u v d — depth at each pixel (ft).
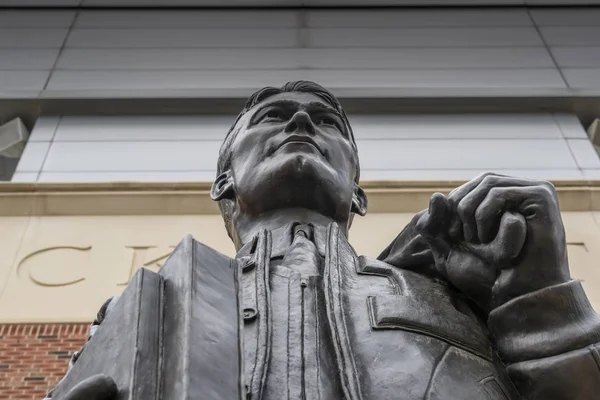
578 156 42.42
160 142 43.29
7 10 58.95
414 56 53.93
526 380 7.79
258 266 9.36
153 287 6.85
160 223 33.94
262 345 7.85
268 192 12.16
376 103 47.24
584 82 49.85
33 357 26.55
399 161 41.83
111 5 60.70
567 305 7.94
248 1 60.54
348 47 54.90
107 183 35.60
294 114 12.86
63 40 55.36
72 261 31.48
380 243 32.48
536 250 8.09
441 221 8.73
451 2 61.21
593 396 7.54
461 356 7.94
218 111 46.80
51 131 44.09
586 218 35.12
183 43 55.77
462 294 9.05
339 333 7.84
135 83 49.62
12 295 29.45
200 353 6.09
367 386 7.41
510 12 60.03
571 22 58.49
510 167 41.47
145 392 6.01
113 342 6.66
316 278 8.99
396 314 8.11
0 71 50.42
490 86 49.34
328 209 12.30
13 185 35.32
